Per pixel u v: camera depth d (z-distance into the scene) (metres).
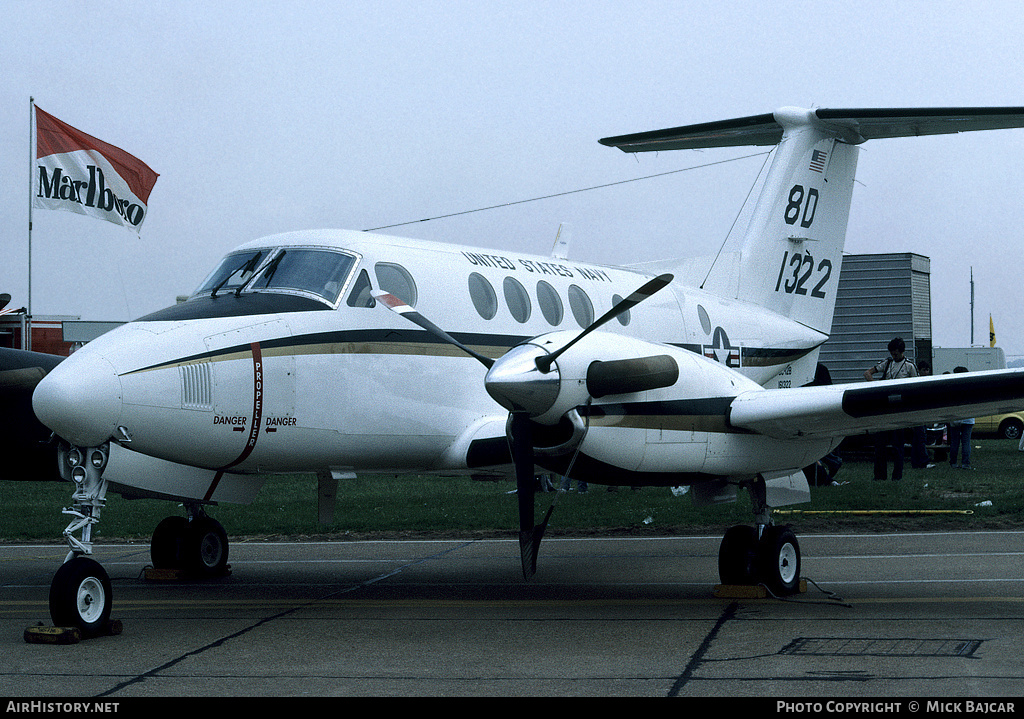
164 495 26.30
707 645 19.64
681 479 24.91
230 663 18.53
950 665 17.47
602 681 16.84
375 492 58.06
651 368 23.58
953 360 115.62
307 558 35.28
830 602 24.50
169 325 23.47
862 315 73.38
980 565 29.50
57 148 59.38
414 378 27.03
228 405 23.55
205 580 30.61
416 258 28.30
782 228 41.66
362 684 16.84
